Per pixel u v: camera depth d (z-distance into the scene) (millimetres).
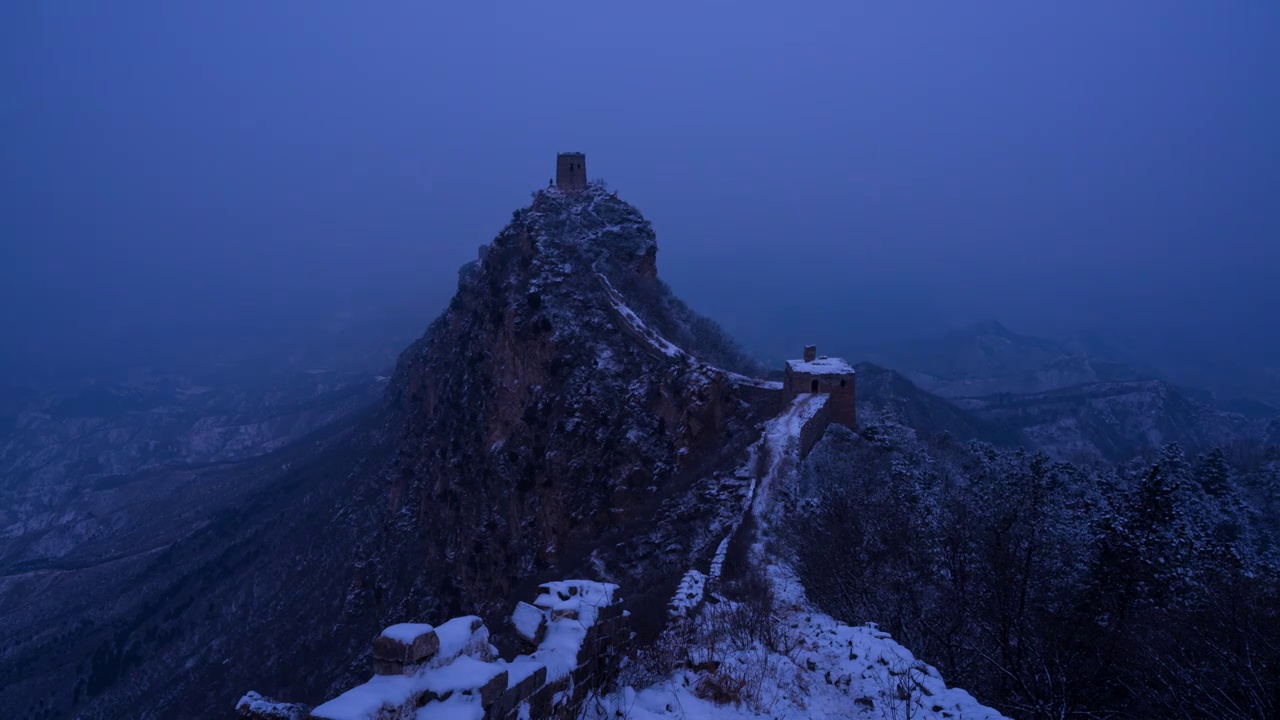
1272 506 45812
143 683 84125
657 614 17141
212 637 88125
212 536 119938
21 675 98500
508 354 68938
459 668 6793
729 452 45000
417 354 112375
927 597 20047
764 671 11539
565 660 8875
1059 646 18109
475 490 66375
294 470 137250
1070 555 23078
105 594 117562
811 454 45094
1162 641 18828
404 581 69750
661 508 41656
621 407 59062
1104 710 16562
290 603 84938
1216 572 22391
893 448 52219
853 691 11352
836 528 22359
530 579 50719
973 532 21281
